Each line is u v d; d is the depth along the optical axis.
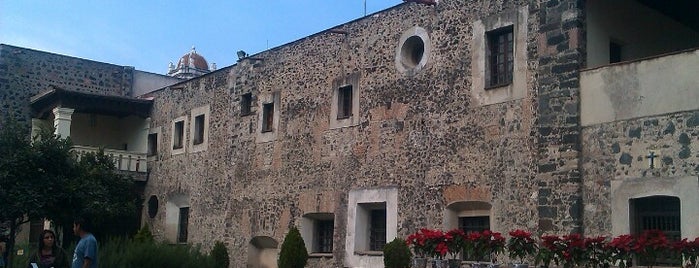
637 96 13.32
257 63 23.69
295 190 21.12
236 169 23.80
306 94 21.36
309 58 21.48
